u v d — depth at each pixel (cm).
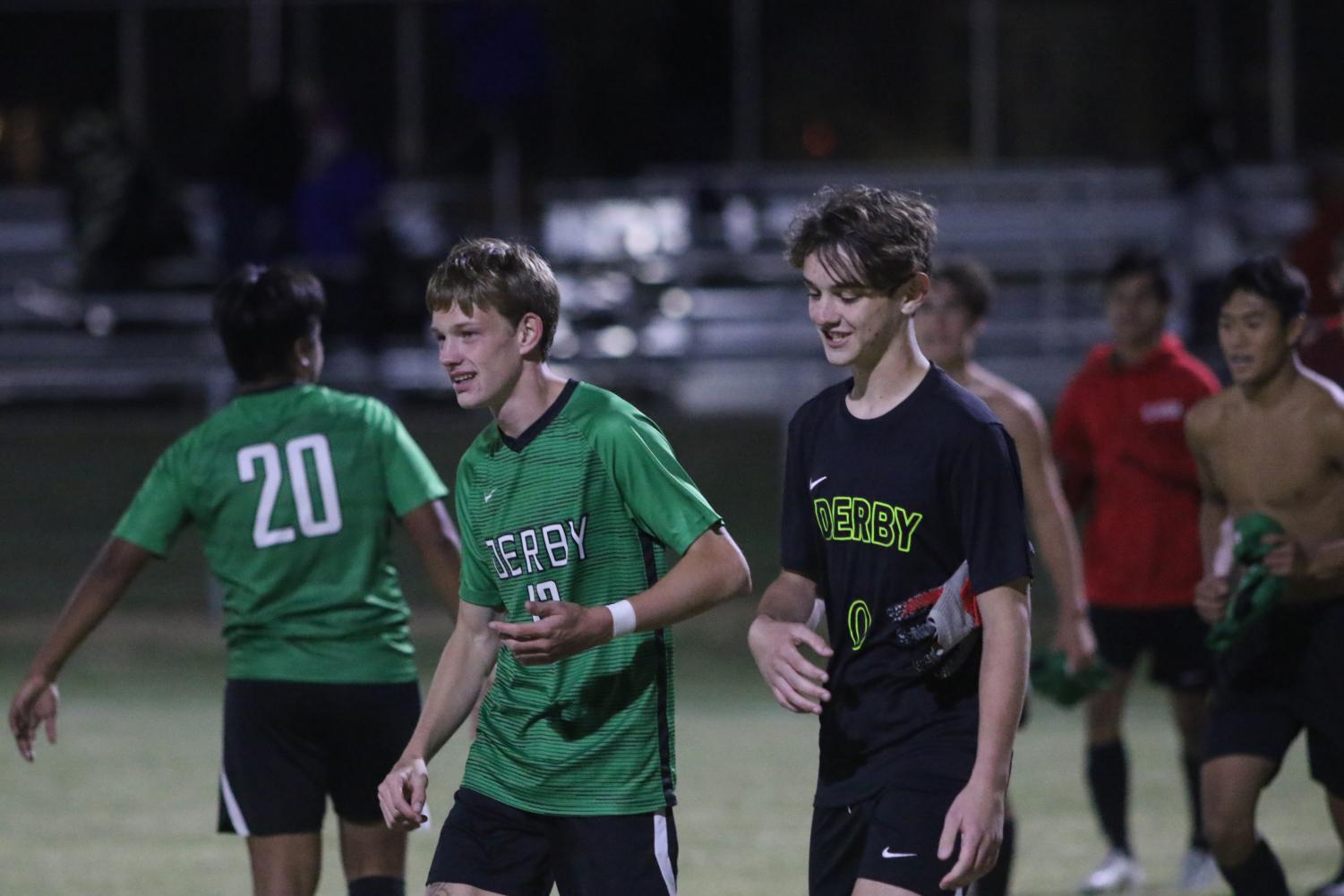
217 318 1591
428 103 6738
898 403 1242
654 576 1336
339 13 6756
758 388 5600
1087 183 6550
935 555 1234
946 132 6738
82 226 5616
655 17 6494
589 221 6112
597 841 1301
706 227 6219
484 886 1323
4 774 2908
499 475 1334
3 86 6844
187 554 4762
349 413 1578
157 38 6838
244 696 1546
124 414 5444
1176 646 2297
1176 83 6731
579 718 1305
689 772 2908
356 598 1550
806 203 1270
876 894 1193
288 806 1538
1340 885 2102
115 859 2327
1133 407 2314
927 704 1245
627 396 5431
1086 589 2348
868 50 6694
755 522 4806
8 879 2217
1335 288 2080
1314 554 1653
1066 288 6150
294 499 1545
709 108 6581
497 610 1389
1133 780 2900
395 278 5188
